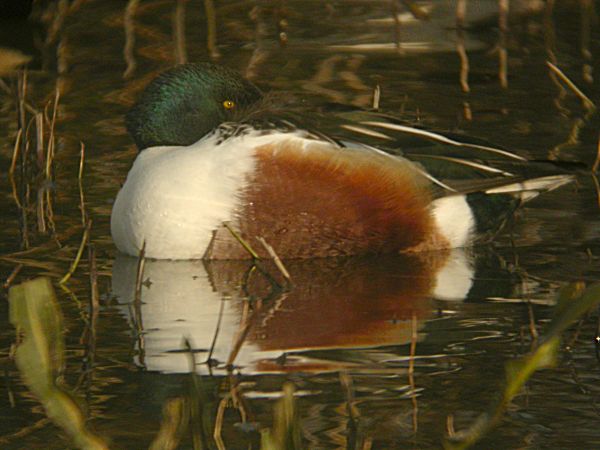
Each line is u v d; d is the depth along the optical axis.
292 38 19.48
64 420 5.99
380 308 10.31
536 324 9.85
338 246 11.75
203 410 7.35
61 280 11.09
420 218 11.83
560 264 11.42
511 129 15.05
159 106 12.42
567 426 8.00
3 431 8.01
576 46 18.88
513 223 12.59
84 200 13.30
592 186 13.60
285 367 8.98
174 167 11.57
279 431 6.32
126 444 7.71
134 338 9.62
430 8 20.89
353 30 19.94
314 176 11.48
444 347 9.39
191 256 11.65
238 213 11.48
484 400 8.38
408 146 11.91
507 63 18.14
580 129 15.06
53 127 15.28
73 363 9.09
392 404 8.33
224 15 20.89
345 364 9.05
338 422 8.01
